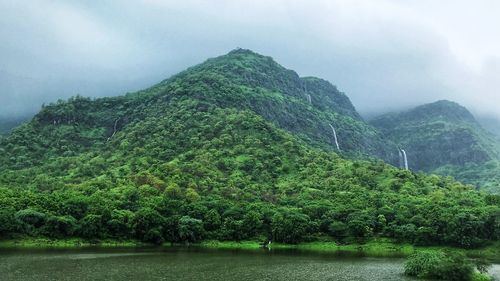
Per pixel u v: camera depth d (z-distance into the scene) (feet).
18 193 594.65
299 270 379.35
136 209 602.44
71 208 566.36
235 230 606.55
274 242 611.06
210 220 607.78
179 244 581.53
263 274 353.92
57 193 619.26
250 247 581.12
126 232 568.41
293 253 518.37
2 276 306.96
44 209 556.10
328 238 623.77
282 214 626.64
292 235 602.03
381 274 366.43
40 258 401.29
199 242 589.73
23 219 526.57
